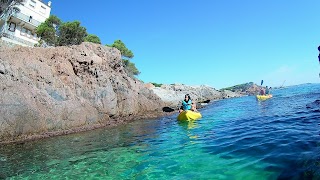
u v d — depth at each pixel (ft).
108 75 66.49
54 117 46.83
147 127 49.65
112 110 60.95
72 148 33.22
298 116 42.01
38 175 22.65
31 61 50.78
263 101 98.32
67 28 112.27
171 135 37.88
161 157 25.44
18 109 41.55
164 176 19.94
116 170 22.79
